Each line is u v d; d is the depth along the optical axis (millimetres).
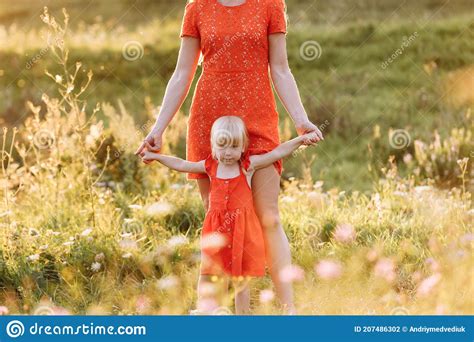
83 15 43906
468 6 38844
